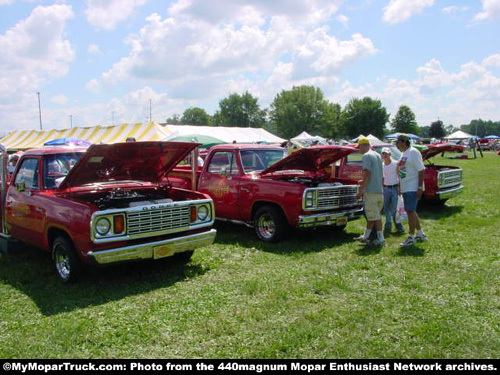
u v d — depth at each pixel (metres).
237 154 7.98
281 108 101.88
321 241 7.39
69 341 3.73
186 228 5.58
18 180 6.48
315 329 3.89
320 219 7.04
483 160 30.11
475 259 6.01
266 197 7.31
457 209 10.44
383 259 6.11
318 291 4.91
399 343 3.62
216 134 30.91
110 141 23.50
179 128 28.80
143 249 5.10
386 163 7.98
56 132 28.61
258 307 4.46
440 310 4.29
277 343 3.63
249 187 7.59
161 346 3.67
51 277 5.66
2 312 4.48
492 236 7.48
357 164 10.10
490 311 4.24
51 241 5.72
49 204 5.54
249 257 6.46
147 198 6.04
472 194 12.91
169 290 5.07
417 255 6.29
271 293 4.83
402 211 8.05
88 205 4.98
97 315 4.34
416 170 6.77
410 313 4.24
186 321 4.16
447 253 6.35
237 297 4.79
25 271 5.87
